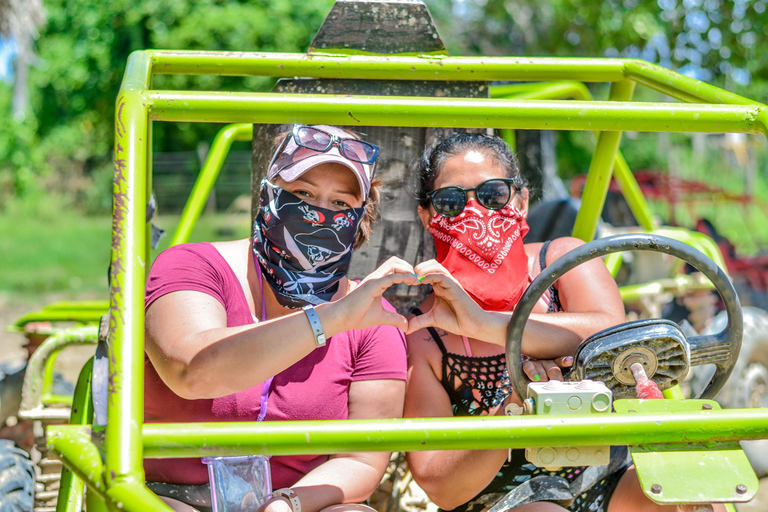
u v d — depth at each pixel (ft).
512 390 4.74
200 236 34.55
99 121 39.91
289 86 6.02
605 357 4.10
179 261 4.70
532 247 5.56
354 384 5.02
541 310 5.18
